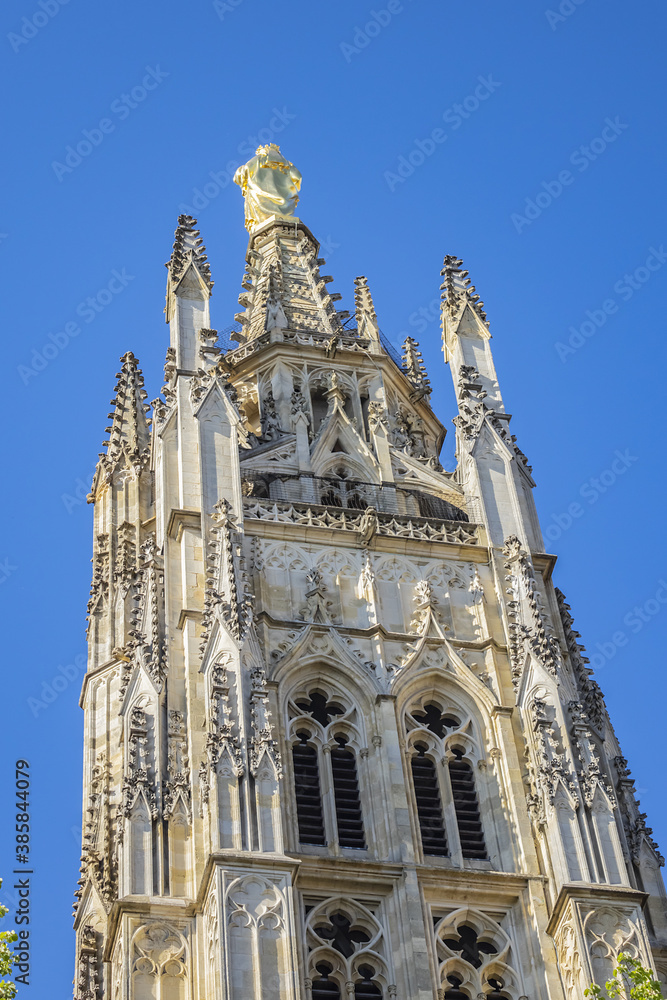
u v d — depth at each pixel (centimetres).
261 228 10731
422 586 7869
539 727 7162
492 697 7531
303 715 7369
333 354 9356
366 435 9050
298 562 7862
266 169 11012
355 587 7856
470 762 7412
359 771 7269
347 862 6838
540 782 7044
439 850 7112
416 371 9925
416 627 7762
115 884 7588
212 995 6219
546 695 7338
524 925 6838
